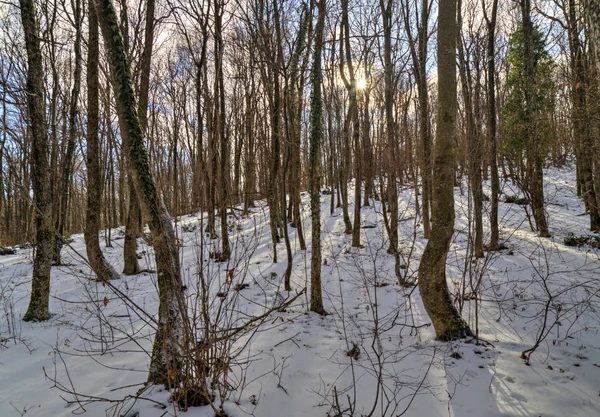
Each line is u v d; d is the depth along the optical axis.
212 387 3.00
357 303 5.67
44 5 9.03
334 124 17.20
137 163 3.25
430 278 4.20
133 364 3.88
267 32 6.24
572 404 2.99
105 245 12.81
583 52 8.96
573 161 19.77
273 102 7.36
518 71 12.29
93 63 6.76
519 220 11.66
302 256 8.98
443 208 4.05
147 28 7.18
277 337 4.45
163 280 3.31
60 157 9.27
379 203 16.91
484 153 6.37
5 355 4.12
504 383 3.32
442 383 3.37
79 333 4.73
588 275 6.17
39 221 5.36
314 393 3.27
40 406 3.12
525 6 9.34
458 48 8.69
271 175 8.24
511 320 4.70
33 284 5.34
